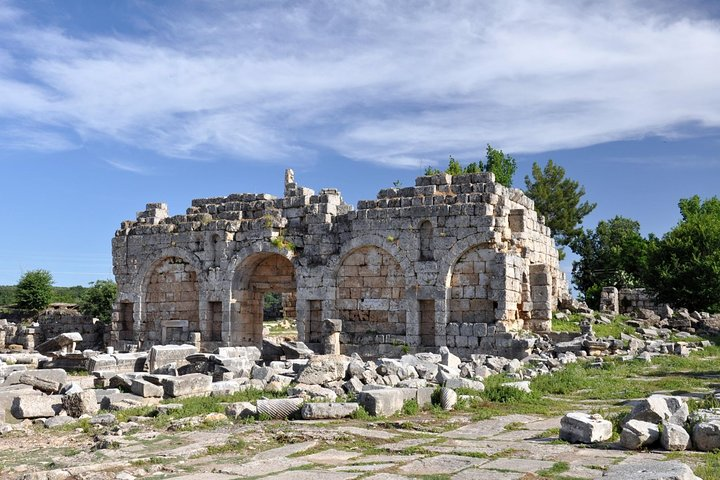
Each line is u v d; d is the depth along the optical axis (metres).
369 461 13.05
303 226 43.47
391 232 39.72
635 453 13.36
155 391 22.81
